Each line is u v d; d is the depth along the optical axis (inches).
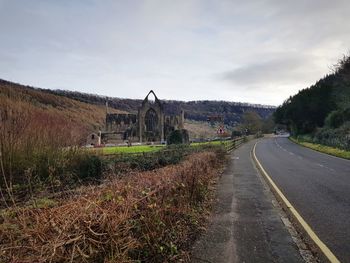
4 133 426.6
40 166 459.5
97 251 127.5
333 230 256.8
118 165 575.5
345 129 1551.4
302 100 2684.5
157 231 188.2
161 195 212.7
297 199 376.2
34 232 121.0
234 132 3230.8
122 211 153.8
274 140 2812.5
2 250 109.0
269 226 267.3
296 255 204.8
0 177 397.7
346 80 1825.8
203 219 284.8
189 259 195.9
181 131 2048.5
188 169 319.6
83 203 148.9
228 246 219.1
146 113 3570.4
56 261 113.7
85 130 617.0
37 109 524.4
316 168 722.2
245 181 527.8
